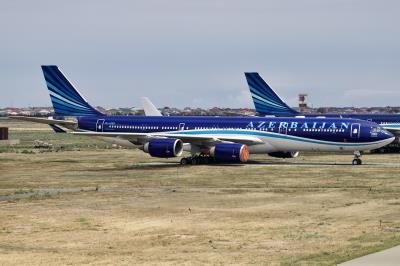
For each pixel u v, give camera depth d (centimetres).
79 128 19062
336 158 19138
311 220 8550
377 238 7131
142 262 6194
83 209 9744
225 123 17462
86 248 6975
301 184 12662
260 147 17162
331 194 11156
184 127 17812
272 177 13912
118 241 7350
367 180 13212
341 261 5784
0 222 8656
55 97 19500
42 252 6775
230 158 16400
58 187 12688
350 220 8494
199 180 13550
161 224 8412
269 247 6838
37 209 9775
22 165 17600
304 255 6356
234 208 9719
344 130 16238
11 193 11788
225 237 7462
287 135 16788
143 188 12344
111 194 11475
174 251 6738
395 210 9306
